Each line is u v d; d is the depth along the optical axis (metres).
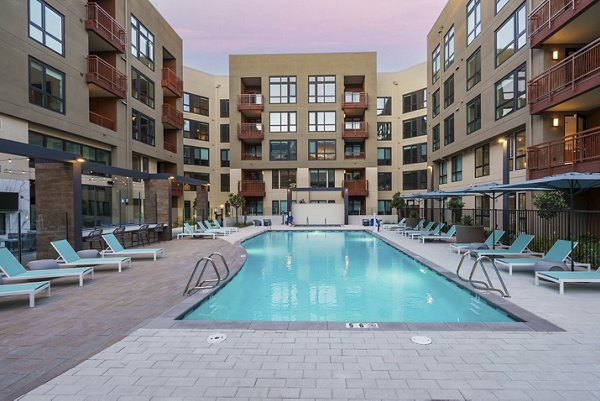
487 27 15.77
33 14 12.43
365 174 29.98
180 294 6.41
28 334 4.39
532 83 12.30
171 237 16.55
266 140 29.88
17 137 11.86
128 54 18.23
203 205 21.59
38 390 3.04
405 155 31.86
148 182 16.47
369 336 4.24
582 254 8.98
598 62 10.80
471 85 17.62
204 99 33.56
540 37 11.88
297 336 4.25
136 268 9.15
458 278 7.47
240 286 8.32
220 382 3.16
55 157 9.39
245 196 29.88
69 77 14.21
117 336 4.31
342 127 29.59
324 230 22.91
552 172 11.27
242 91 30.67
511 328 4.50
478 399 2.89
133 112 18.86
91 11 15.66
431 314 6.20
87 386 3.10
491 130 15.41
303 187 29.33
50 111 13.13
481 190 10.38
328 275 9.62
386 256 12.93
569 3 10.31
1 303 5.82
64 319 4.98
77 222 10.12
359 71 29.62
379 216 28.50
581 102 10.96
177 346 3.96
